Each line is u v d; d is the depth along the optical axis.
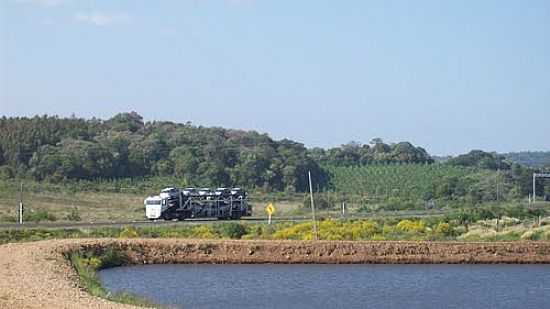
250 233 90.06
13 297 39.84
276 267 73.62
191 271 69.31
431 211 133.88
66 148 181.62
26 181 166.00
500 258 80.81
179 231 88.75
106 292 47.16
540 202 169.50
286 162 195.00
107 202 150.25
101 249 72.00
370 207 152.12
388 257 79.06
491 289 62.16
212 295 55.88
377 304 53.94
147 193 164.88
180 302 52.31
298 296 56.41
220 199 115.62
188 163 183.88
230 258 76.19
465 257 80.38
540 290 62.00
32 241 74.44
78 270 59.25
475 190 185.00
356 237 89.06
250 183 184.50
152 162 185.75
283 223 98.06
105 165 178.00
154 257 74.50
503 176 199.88
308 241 80.19
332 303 53.78
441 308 53.06
